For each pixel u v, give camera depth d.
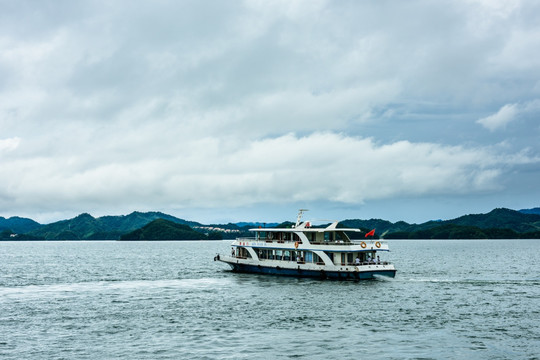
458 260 166.25
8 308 62.56
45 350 42.91
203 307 62.22
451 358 40.69
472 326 51.31
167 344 44.59
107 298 70.75
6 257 197.62
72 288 83.12
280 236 92.94
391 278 88.56
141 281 93.69
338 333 48.31
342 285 79.81
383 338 46.53
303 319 54.56
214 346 43.88
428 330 49.59
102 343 45.06
